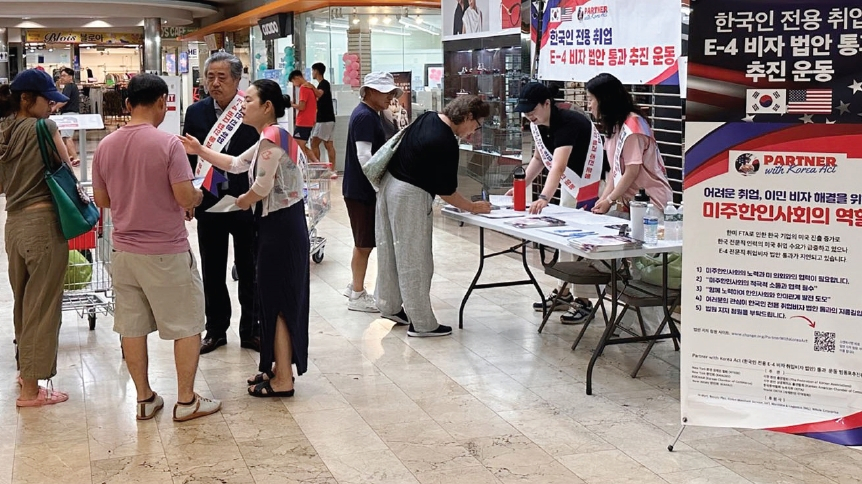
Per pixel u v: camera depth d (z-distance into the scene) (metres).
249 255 5.45
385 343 5.71
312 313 6.46
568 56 6.22
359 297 6.53
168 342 5.71
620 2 5.65
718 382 3.71
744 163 3.51
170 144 4.16
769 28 3.39
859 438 3.50
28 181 4.47
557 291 6.33
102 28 29.17
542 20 6.53
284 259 4.55
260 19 18.27
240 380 5.02
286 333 4.67
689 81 3.54
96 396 4.79
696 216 3.63
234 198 5.23
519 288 7.13
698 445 4.08
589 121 5.93
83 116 7.14
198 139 5.18
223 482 3.75
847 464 3.87
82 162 7.20
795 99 3.39
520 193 5.86
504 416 4.46
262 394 4.73
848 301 3.43
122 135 4.18
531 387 4.86
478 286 6.04
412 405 4.62
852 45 3.28
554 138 5.88
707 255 3.64
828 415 3.54
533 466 3.87
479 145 10.03
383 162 5.74
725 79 3.49
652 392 4.78
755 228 3.54
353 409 4.57
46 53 31.12
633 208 4.74
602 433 4.23
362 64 15.23
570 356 5.40
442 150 5.53
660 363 5.25
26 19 26.42
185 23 25.19
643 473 3.79
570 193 6.05
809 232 3.45
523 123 8.06
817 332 3.51
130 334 4.34
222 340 5.62
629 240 4.68
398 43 15.14
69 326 6.11
